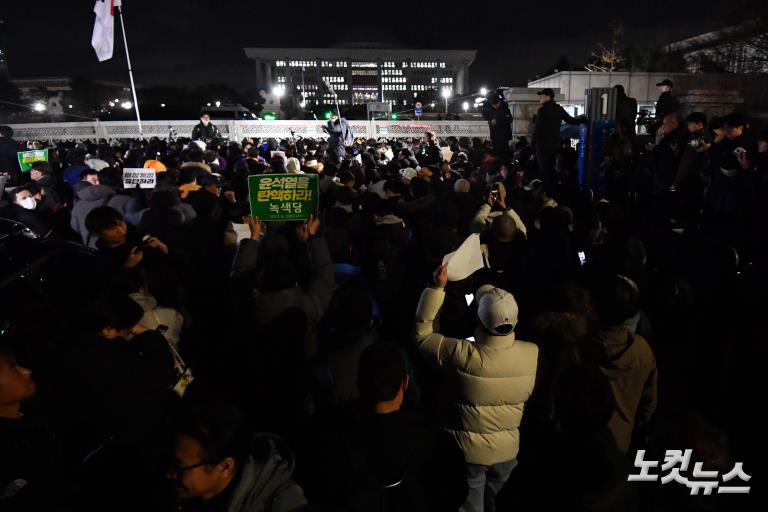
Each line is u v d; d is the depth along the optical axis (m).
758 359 3.54
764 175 6.06
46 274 4.32
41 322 2.88
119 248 4.34
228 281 5.80
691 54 30.22
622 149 9.23
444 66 145.12
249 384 3.92
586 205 7.07
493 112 12.39
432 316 3.04
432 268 4.82
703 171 8.22
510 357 2.76
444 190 7.53
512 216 5.08
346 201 6.81
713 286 5.16
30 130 27.12
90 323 2.79
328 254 4.10
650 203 8.13
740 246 5.90
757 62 23.59
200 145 13.84
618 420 2.85
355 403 2.38
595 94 10.73
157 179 7.92
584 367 2.19
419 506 2.19
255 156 13.02
